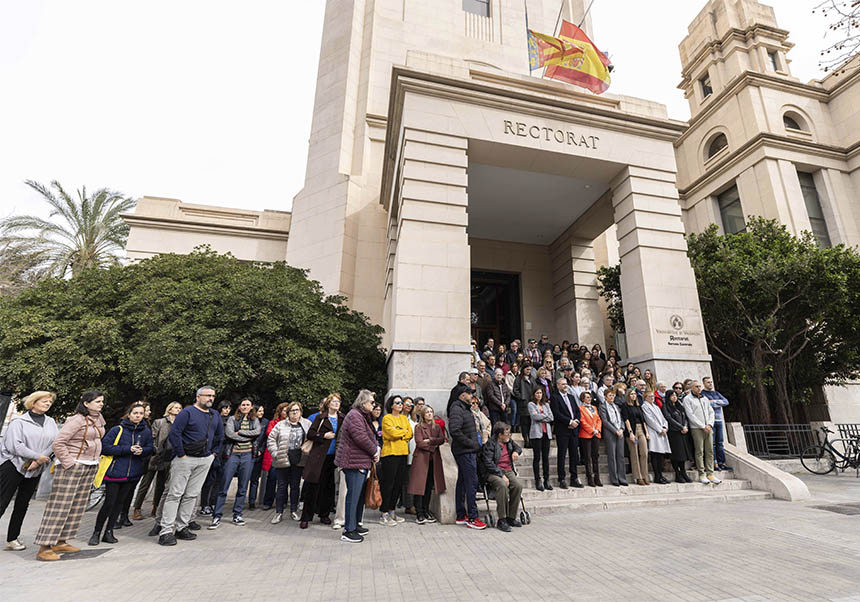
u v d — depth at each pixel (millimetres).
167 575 4242
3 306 11180
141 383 10039
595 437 8375
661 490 8242
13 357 9883
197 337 9711
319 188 18156
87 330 9992
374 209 17781
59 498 4957
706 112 23828
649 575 4074
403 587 3859
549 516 6898
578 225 16453
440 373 9875
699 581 3896
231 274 12016
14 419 5242
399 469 6746
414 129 11273
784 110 21578
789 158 20391
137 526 6805
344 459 5602
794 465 11164
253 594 3727
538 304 17969
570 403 8500
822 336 13914
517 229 17344
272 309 10625
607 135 12820
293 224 18500
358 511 5992
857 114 21125
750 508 7230
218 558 4820
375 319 16578
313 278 17016
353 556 4844
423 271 10453
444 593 3709
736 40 23578
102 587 3918
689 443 9055
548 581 3953
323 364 10664
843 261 12703
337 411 7027
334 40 20547
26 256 18625
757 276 13031
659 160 13055
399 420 6777
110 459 5711
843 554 4637
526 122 12188
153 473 7887
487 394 8953
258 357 10250
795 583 3816
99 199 20375
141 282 11688
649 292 11820
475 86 11758
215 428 5965
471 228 17219
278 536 5879
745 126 21469
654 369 11195
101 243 20422
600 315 16625
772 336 12906
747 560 4473
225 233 19969
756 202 20312
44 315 10773
